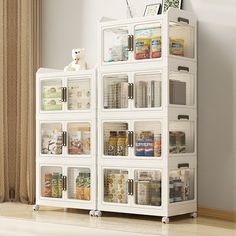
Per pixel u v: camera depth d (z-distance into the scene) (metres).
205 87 4.99
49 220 4.81
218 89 4.92
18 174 5.99
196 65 4.98
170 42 4.75
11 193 6.07
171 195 4.69
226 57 4.88
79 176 5.14
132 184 4.79
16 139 6.07
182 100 4.86
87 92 5.10
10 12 6.08
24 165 5.93
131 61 4.81
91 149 5.02
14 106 6.10
